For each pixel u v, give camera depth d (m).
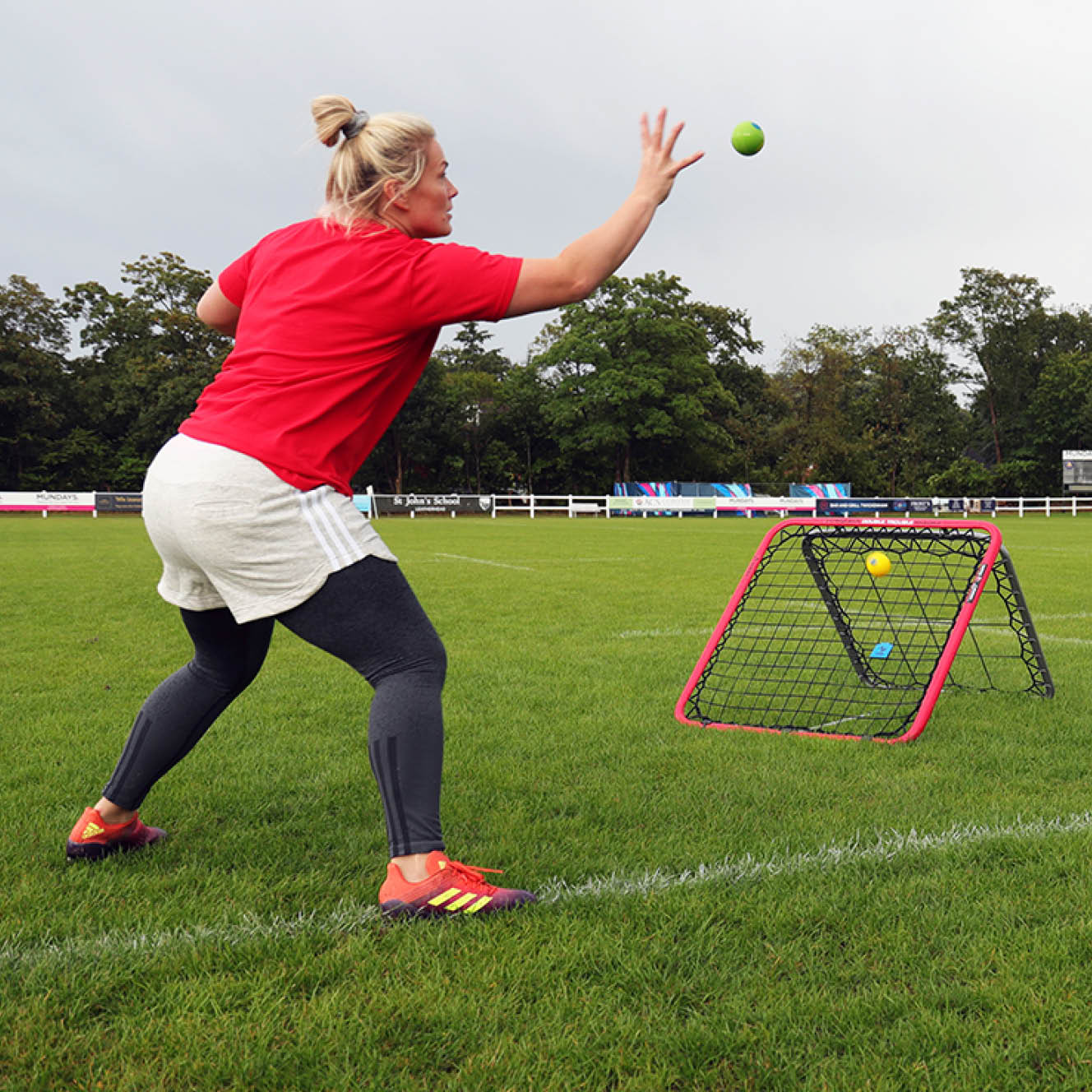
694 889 2.35
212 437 2.08
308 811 3.03
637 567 12.40
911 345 58.97
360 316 2.09
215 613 2.33
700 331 50.66
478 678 5.26
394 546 17.12
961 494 54.25
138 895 2.34
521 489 54.81
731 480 54.53
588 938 2.06
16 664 5.75
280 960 1.98
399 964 1.95
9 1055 1.62
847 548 4.91
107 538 19.41
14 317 46.62
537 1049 1.64
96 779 3.38
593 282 2.16
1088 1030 1.69
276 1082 1.55
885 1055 1.63
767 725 4.25
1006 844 2.65
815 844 2.69
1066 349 57.88
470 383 53.16
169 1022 1.73
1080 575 11.06
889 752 3.74
